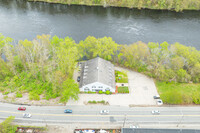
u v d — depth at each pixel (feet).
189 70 440.86
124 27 643.86
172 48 445.37
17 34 601.21
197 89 417.08
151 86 422.00
